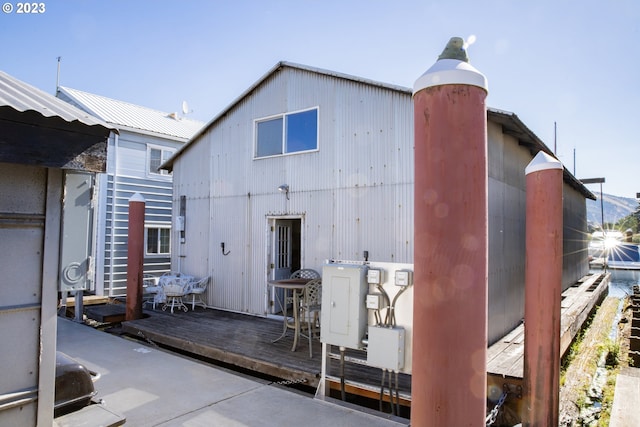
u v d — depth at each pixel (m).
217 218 8.81
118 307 8.77
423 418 1.63
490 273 5.98
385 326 3.48
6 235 2.00
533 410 2.96
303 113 7.53
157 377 4.54
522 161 8.08
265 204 7.98
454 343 1.57
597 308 11.98
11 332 2.01
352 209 6.79
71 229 2.18
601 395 5.19
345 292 3.69
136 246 7.67
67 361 2.72
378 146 6.57
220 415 3.56
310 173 7.35
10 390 2.00
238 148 8.52
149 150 12.08
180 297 8.51
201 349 5.77
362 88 6.80
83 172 2.19
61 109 2.13
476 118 1.65
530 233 3.03
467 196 1.60
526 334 3.05
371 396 4.12
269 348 5.58
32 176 2.07
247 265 8.20
